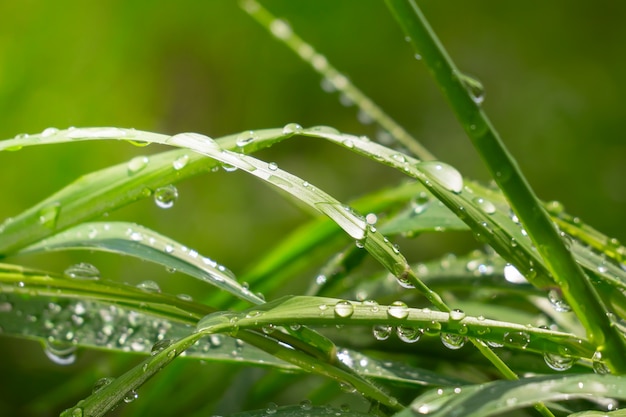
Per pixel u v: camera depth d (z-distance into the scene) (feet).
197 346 1.11
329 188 3.34
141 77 3.19
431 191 1.05
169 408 1.33
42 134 1.06
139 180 1.07
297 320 1.01
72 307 1.14
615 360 1.01
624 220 3.25
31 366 1.73
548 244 1.01
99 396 1.01
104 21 3.02
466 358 1.22
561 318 1.24
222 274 1.07
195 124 3.40
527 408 1.09
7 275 1.07
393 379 1.10
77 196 1.08
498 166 1.01
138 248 1.09
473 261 1.23
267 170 1.05
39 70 2.86
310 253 1.30
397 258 1.03
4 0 2.81
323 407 1.05
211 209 3.08
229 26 3.40
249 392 1.33
